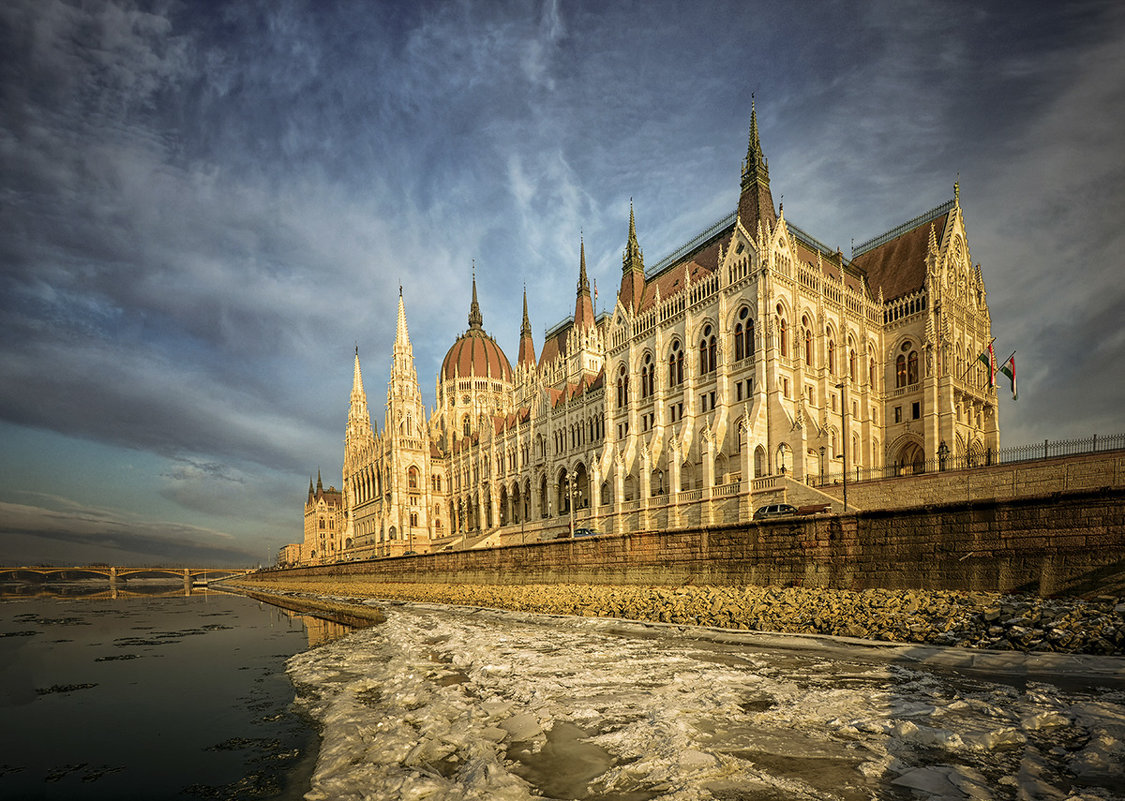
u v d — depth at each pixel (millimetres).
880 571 34312
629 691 19469
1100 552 26594
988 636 24484
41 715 22594
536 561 64688
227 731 19406
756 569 41625
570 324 133000
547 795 11312
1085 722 14062
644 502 71625
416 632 40250
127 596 135625
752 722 15086
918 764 12008
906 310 76500
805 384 64375
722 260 70062
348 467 184375
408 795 11773
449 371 182875
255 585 171000
